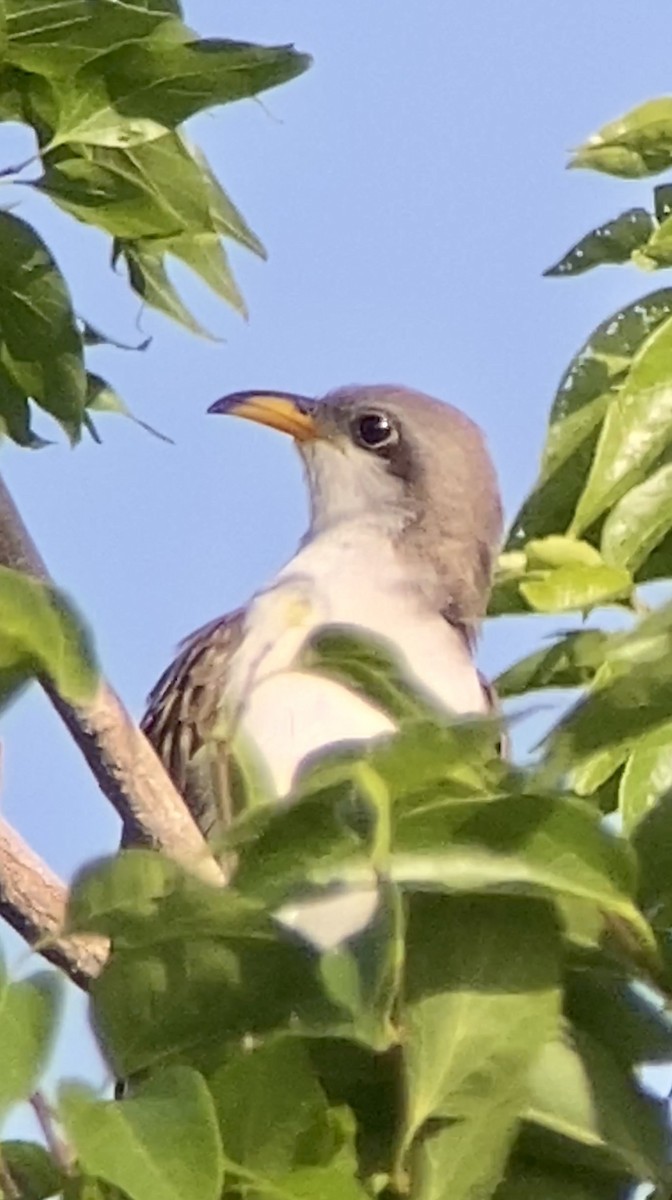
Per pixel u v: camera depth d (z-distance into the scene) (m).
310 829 6.39
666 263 9.07
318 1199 6.57
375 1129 6.75
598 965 6.81
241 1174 6.62
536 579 8.85
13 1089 5.80
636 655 6.43
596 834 6.31
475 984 6.41
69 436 8.62
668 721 6.63
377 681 7.21
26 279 8.44
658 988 6.73
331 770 6.28
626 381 8.00
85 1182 6.34
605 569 8.15
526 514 9.36
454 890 6.32
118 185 8.52
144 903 6.45
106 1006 6.61
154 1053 6.63
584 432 9.20
